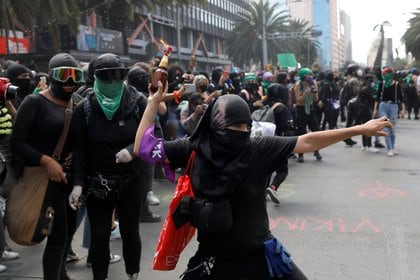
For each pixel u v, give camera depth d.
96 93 3.61
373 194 7.71
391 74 11.16
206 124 2.58
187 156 2.63
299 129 10.72
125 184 3.66
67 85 3.67
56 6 20.77
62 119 3.71
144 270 4.66
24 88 5.44
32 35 23.81
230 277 2.52
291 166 10.36
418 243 5.34
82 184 3.61
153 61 7.55
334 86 14.45
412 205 7.00
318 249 5.20
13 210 3.63
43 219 3.61
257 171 2.51
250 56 69.56
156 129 3.52
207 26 74.69
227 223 2.41
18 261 4.90
